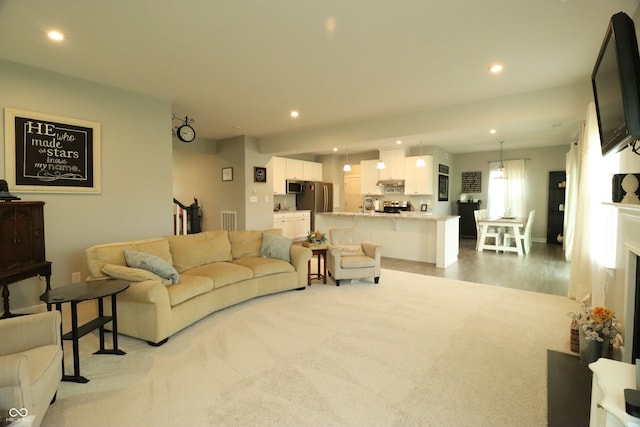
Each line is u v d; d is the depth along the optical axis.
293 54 3.02
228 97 4.29
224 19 2.42
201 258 3.81
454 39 2.73
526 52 2.98
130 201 4.09
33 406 1.51
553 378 2.21
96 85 3.75
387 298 3.90
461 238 9.33
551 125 5.59
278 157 8.34
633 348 2.08
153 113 4.29
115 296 2.55
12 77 3.18
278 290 4.03
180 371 2.30
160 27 2.53
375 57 3.08
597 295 3.14
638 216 1.86
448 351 2.59
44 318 1.88
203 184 7.60
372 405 1.92
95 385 2.12
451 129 4.67
